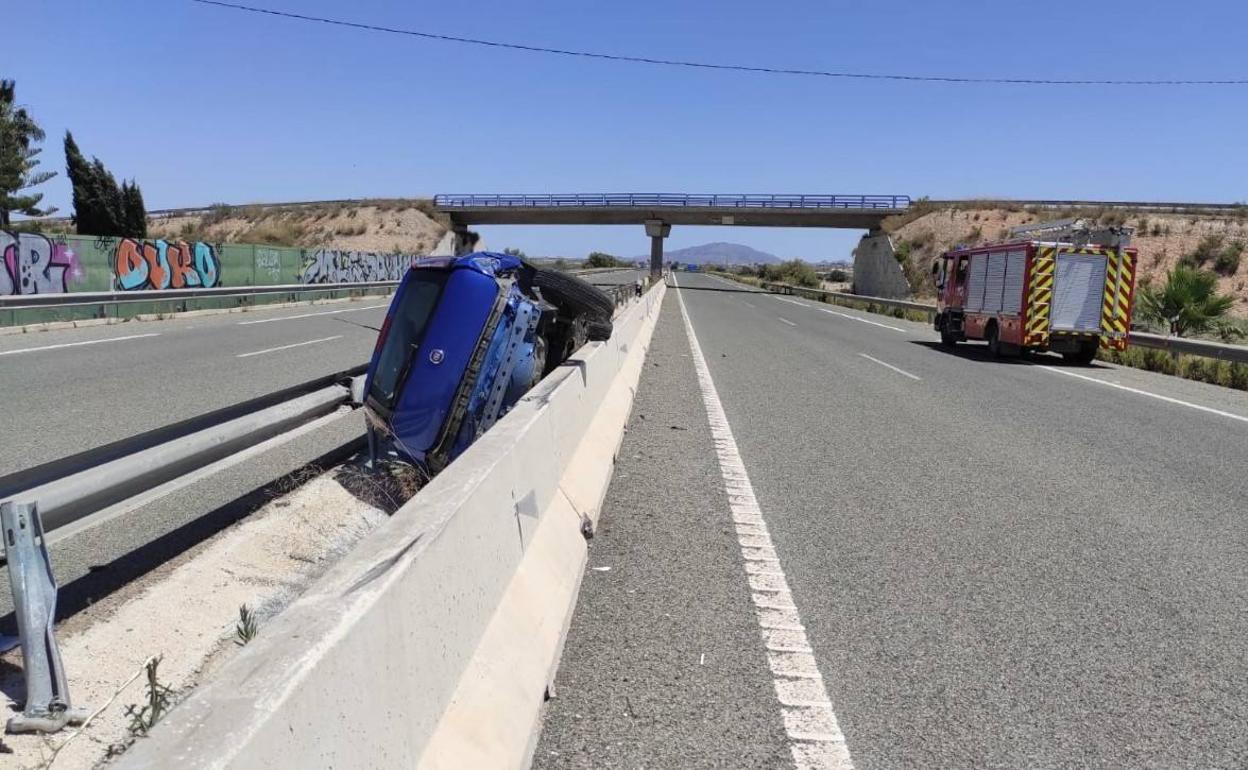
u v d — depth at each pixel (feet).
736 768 11.71
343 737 7.55
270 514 21.16
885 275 225.76
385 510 23.29
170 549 18.81
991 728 12.92
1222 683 14.52
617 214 255.91
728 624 16.40
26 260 75.00
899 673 14.60
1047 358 73.41
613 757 11.87
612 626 16.15
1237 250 174.91
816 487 26.76
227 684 6.77
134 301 75.00
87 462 13.66
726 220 261.85
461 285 25.11
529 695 12.20
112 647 13.92
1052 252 66.80
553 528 17.60
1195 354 64.08
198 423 17.26
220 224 258.98
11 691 11.44
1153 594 18.47
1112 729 12.98
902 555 20.58
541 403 19.53
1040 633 16.35
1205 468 30.68
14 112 148.87
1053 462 31.09
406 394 24.49
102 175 128.06
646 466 28.78
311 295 111.86
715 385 48.73
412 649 9.31
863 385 50.62
